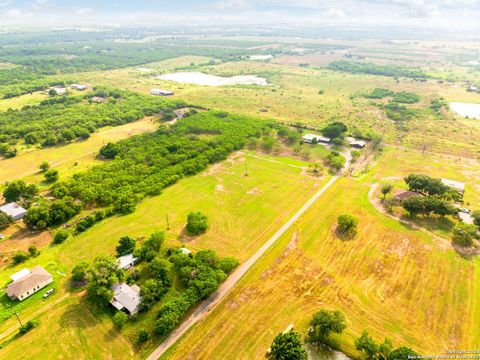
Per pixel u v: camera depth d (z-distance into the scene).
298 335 73.62
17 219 121.75
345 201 133.12
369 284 92.75
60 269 99.06
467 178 151.00
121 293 87.19
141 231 115.75
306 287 92.00
